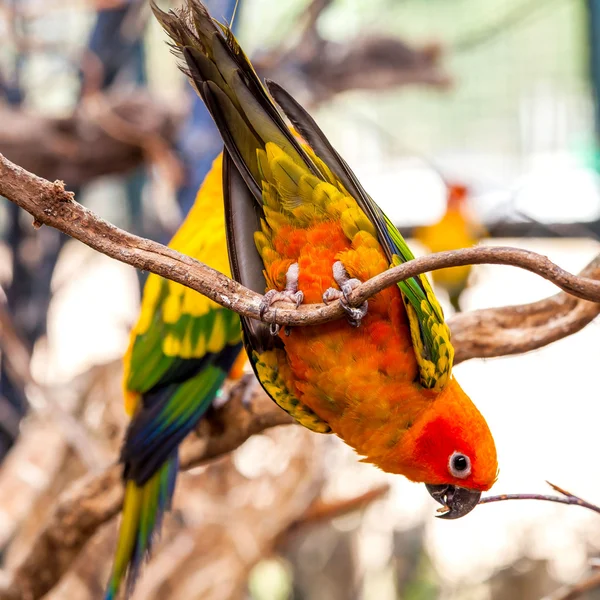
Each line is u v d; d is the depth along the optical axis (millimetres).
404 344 2908
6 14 6387
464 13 9977
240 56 2523
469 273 8883
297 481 5441
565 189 9211
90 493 4188
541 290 10188
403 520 8352
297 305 2744
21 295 6914
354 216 2760
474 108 10953
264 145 2691
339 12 9750
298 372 2988
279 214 2809
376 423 3029
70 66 7441
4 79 7070
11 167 2316
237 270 2914
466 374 10641
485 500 2795
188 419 4238
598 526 8336
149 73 8453
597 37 8836
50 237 6969
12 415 6547
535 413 9789
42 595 4422
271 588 8078
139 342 4488
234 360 4359
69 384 5922
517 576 7820
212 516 5551
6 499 5348
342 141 11227
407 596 7969
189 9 2459
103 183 8672
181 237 4504
